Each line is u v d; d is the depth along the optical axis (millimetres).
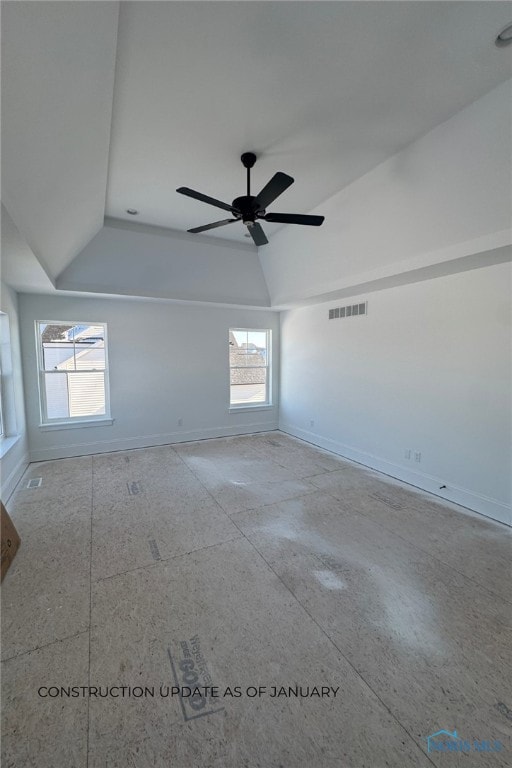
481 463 3127
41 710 1407
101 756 1254
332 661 1636
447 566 2363
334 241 3682
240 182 3012
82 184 2396
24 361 4418
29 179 1817
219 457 4840
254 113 2164
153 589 2133
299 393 5867
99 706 1426
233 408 6094
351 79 1901
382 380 4176
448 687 1502
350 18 1554
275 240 4336
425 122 2256
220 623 1866
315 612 1946
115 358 5012
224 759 1248
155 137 2391
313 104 2090
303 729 1343
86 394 4930
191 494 3566
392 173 2703
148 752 1269
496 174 2217
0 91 1213
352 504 3336
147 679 1544
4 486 3334
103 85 1662
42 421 4629
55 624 1851
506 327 2896
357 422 4609
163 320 5332
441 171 2438
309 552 2531
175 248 4238
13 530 2545
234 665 1614
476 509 3174
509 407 2902
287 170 2812
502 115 1999
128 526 2904
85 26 1258
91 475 4086
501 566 2363
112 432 5062
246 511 3189
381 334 4160
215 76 1864
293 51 1720
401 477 3957
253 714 1397
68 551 2537
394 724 1356
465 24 1593
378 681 1533
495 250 2533
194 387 5676
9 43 1082
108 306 4910
